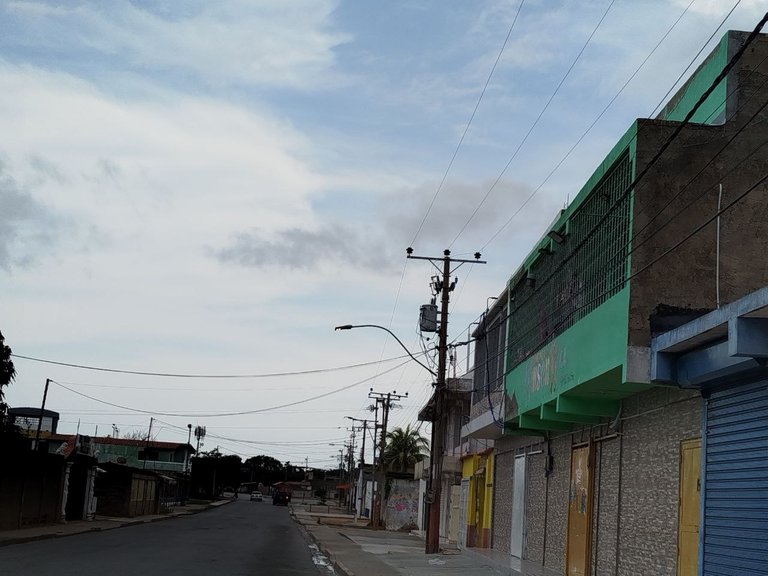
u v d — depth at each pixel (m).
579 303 18.44
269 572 21.06
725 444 13.16
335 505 133.75
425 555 30.42
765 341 11.31
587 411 17.95
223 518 60.91
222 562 22.91
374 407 86.44
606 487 18.44
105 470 52.41
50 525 39.12
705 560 13.36
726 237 14.85
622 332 14.70
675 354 14.05
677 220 14.92
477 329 31.97
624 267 15.35
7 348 32.84
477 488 35.59
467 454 38.22
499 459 30.91
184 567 20.59
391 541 40.72
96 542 29.50
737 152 15.12
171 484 74.88
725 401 13.28
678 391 15.07
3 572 17.59
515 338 25.23
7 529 34.38
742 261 14.77
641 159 15.09
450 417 47.75
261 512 80.81
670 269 14.73
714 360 12.77
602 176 16.88
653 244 14.81
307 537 41.97
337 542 36.25
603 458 18.81
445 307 32.31
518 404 22.84
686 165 15.07
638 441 16.77
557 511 22.25
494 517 30.78
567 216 19.50
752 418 12.51
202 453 151.38
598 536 18.62
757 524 12.09
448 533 45.12
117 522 45.16
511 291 26.19
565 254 19.89
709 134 15.16
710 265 14.76
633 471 16.89
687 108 16.91
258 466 198.00
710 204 14.99
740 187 15.05
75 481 44.91
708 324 12.22
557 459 22.66
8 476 34.38
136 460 100.88
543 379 20.02
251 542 33.75
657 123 15.22
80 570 18.56
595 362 15.94
